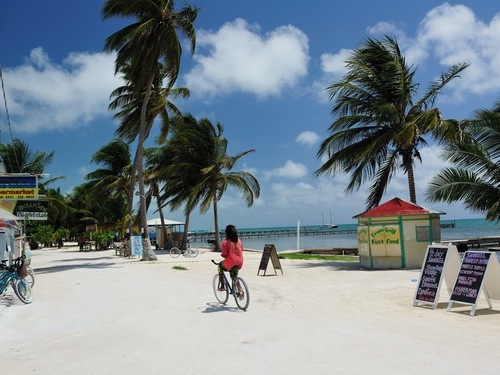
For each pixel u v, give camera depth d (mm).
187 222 36781
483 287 8953
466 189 17047
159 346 6656
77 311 9953
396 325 7648
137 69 24469
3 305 10664
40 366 5949
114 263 24406
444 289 11695
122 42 23656
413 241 16875
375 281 13664
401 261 16875
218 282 9930
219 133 34344
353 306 9695
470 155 16859
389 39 20625
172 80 25484
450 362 5453
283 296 11328
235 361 5738
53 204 50875
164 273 18031
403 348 6121
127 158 41469
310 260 23906
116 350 6566
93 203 44719
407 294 11023
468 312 8758
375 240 17359
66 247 62969
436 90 20438
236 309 9352
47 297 12102
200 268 20438
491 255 8609
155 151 38250
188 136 33156
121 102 28734
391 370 5188
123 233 51312
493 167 16625
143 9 23234
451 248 9469
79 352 6598
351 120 20891
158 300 10898
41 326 8539
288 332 7191
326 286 12992
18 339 7574
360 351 6008
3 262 12203
